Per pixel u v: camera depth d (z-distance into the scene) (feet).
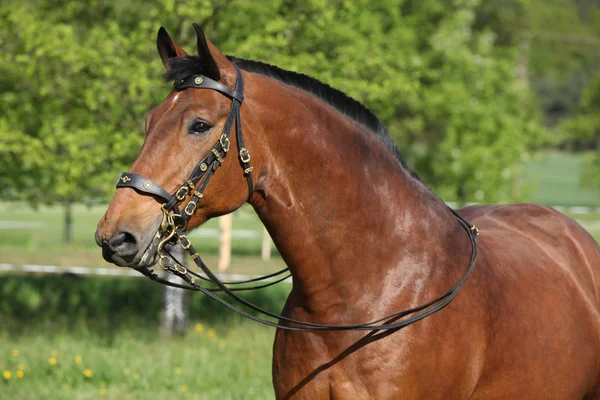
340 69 36.78
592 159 93.71
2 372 30.17
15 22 35.60
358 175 13.99
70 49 34.65
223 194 12.91
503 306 14.98
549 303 16.02
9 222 97.86
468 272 14.35
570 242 18.34
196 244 79.82
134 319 42.47
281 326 13.57
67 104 36.78
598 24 202.18
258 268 59.41
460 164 50.49
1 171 37.40
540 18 190.08
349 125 14.29
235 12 36.91
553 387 15.79
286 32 36.27
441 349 13.76
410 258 14.07
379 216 14.03
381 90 36.22
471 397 14.78
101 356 32.22
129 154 35.27
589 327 16.84
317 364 13.87
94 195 38.14
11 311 43.57
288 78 14.26
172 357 32.94
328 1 38.47
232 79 13.15
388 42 46.16
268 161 13.30
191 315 43.83
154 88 34.78
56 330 38.70
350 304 13.78
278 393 14.73
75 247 72.84
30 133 36.81
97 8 39.40
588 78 259.39
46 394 27.30
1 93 36.14
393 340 13.47
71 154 34.12
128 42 35.17
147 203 12.42
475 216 19.16
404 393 13.51
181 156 12.57
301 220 13.61
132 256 12.33
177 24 36.63
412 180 15.01
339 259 13.73
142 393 27.81
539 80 278.67
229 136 12.82
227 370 30.86
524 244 17.19
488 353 14.57
